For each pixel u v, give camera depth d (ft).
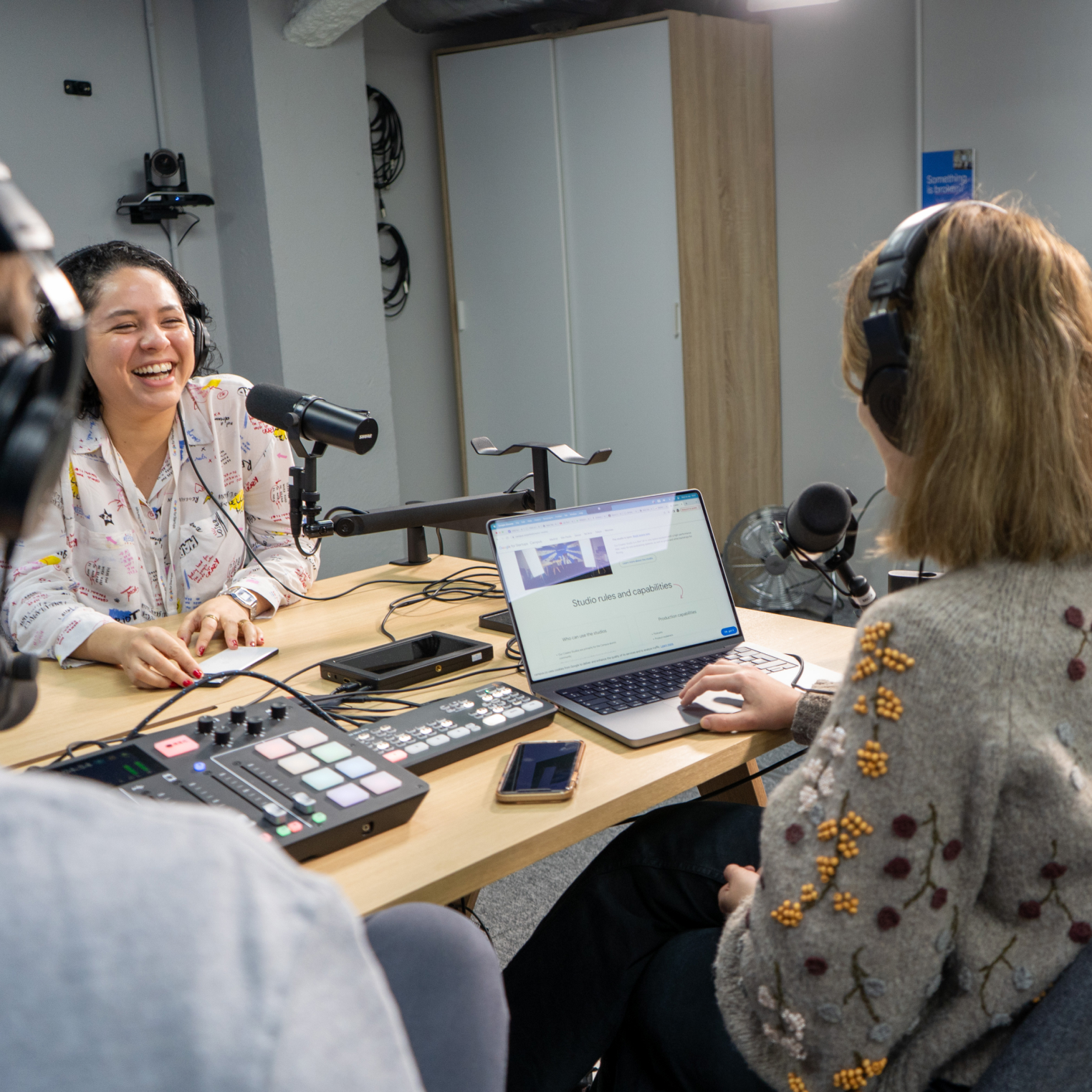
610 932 3.79
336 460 12.91
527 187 13.34
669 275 12.62
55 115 11.31
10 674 1.98
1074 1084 2.25
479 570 6.62
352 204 12.76
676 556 4.72
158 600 6.18
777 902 2.43
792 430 14.26
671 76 12.05
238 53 11.80
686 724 3.86
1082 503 2.36
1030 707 2.23
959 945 2.38
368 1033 1.05
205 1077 0.89
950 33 11.93
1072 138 11.51
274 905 1.03
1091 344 2.42
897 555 2.63
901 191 12.86
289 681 4.64
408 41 13.94
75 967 0.90
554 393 13.78
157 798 3.03
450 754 3.61
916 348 2.47
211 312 12.83
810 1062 2.49
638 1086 3.46
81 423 5.86
